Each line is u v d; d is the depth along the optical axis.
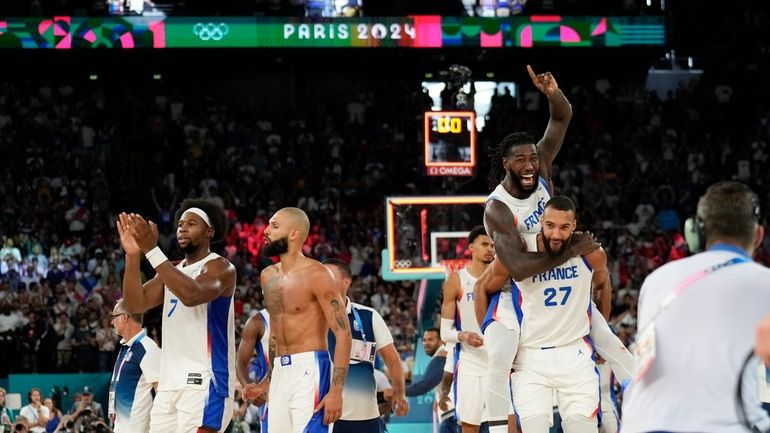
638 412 4.57
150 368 9.57
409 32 29.58
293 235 7.95
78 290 23.50
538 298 7.33
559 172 30.22
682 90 32.72
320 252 25.80
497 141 31.05
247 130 31.48
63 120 30.78
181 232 8.55
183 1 30.81
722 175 30.22
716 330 4.46
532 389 7.35
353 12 30.39
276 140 31.14
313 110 32.34
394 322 21.42
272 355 9.11
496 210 7.47
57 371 20.70
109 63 32.50
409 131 31.48
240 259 25.36
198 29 29.31
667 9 32.03
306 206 28.41
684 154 30.66
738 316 4.45
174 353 8.46
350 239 26.95
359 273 25.58
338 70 34.03
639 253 25.52
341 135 31.56
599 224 27.31
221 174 29.59
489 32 29.67
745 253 4.70
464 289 10.17
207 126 31.48
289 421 7.86
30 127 30.36
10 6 29.84
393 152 30.66
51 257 25.05
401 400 9.65
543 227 7.17
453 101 19.70
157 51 31.17
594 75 33.91
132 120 31.28
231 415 8.59
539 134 31.55
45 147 30.02
